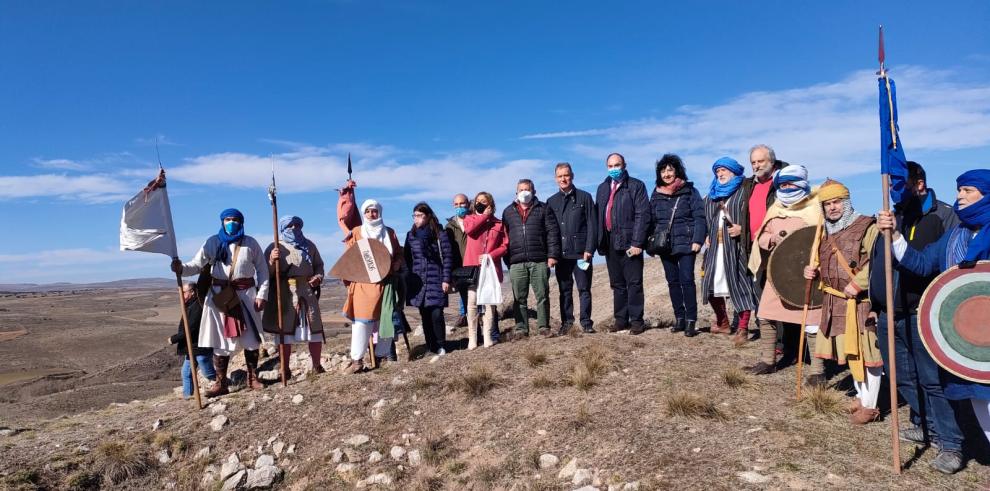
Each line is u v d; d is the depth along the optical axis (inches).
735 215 274.4
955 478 156.9
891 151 166.2
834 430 189.0
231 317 289.0
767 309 226.5
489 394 254.7
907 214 178.7
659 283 529.0
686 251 311.9
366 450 232.1
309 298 312.3
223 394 302.2
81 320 2103.8
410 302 326.6
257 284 297.1
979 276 150.5
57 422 298.7
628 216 322.3
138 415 291.7
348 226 342.3
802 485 156.2
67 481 221.9
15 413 573.0
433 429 236.8
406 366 304.8
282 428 253.9
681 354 280.2
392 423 247.3
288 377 338.0
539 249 330.3
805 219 227.6
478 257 328.5
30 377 896.9
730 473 167.2
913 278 168.1
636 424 207.8
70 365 1044.5
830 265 195.3
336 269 306.0
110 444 242.8
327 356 394.9
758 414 205.6
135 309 3085.6
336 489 214.8
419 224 327.9
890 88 168.7
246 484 222.1
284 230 307.1
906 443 178.1
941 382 161.6
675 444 190.1
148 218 273.1
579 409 225.6
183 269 280.2
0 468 225.9
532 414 231.5
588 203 331.0
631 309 329.1
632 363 270.4
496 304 319.6
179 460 240.4
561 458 199.2
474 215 331.3
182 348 319.6
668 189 315.6
